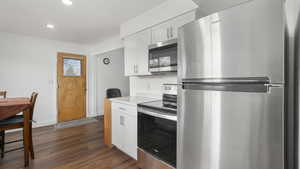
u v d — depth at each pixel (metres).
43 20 2.62
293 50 0.97
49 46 3.88
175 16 1.93
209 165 1.10
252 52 0.89
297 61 0.94
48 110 3.88
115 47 3.63
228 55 0.99
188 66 1.23
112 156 2.30
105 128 2.72
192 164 1.22
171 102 1.97
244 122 0.93
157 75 2.59
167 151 1.61
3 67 3.25
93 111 4.73
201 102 1.14
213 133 1.07
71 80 4.27
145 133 1.92
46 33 3.34
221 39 1.02
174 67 1.87
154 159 1.78
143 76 2.87
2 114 1.84
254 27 0.88
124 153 2.40
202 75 1.13
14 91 3.38
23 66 3.50
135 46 2.58
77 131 3.39
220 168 1.04
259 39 0.87
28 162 2.00
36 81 3.68
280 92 0.82
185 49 1.26
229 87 0.99
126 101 2.26
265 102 0.86
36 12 2.31
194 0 1.77
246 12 0.91
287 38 0.95
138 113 2.01
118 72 5.41
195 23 1.17
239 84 0.95
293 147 0.96
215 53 1.05
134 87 3.09
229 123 0.99
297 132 0.93
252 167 0.91
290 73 0.96
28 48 3.56
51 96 3.93
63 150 2.47
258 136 0.88
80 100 4.46
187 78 1.25
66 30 3.14
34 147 2.57
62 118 4.11
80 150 2.48
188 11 1.81
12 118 2.21
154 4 2.11
